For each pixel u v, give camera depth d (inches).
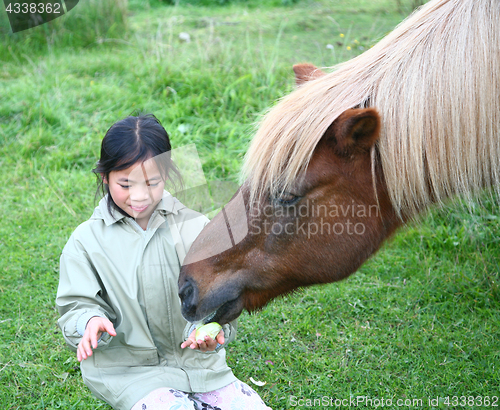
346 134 77.5
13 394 103.9
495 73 84.2
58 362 112.8
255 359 115.4
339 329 124.3
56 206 169.0
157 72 233.8
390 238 97.1
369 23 287.1
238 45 262.1
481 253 145.0
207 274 81.6
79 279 76.1
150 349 79.0
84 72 248.8
